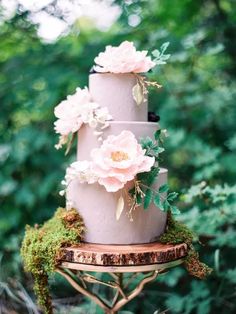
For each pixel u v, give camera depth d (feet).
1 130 7.54
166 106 7.34
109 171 3.16
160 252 3.18
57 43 7.77
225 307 5.67
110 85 3.48
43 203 7.19
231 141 6.20
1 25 7.62
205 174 6.31
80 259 3.15
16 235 6.73
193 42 7.54
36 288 3.41
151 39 7.54
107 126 3.39
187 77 7.75
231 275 5.31
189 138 6.93
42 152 7.22
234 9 8.09
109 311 3.76
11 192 7.04
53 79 7.27
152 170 3.30
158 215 3.51
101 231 3.38
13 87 7.40
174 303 5.36
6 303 5.22
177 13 8.30
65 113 3.53
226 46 7.99
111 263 3.09
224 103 7.35
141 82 3.51
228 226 5.80
